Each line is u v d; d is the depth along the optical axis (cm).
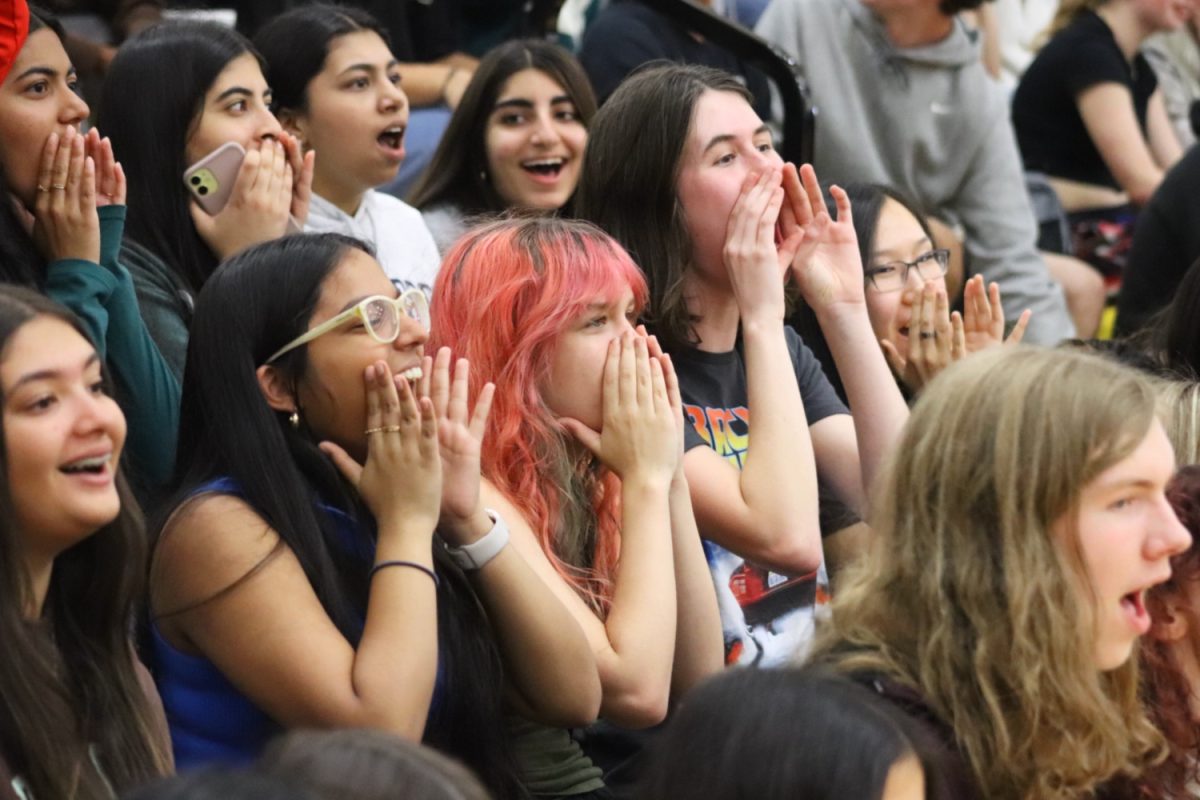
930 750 613
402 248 1359
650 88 1097
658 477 943
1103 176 2055
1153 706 846
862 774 577
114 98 1124
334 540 861
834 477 1170
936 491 757
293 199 1170
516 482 949
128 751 774
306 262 865
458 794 501
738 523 1015
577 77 1480
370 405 848
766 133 1109
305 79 1314
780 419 1030
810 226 1119
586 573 964
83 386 746
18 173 986
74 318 756
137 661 803
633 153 1092
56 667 753
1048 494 738
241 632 812
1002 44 2414
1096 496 744
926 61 1684
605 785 976
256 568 815
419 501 841
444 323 973
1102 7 2033
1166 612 845
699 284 1103
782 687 600
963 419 756
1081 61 2020
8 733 719
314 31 1318
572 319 952
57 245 978
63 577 780
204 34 1140
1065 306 1786
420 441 842
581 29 2133
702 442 1047
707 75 1105
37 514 734
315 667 803
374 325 862
